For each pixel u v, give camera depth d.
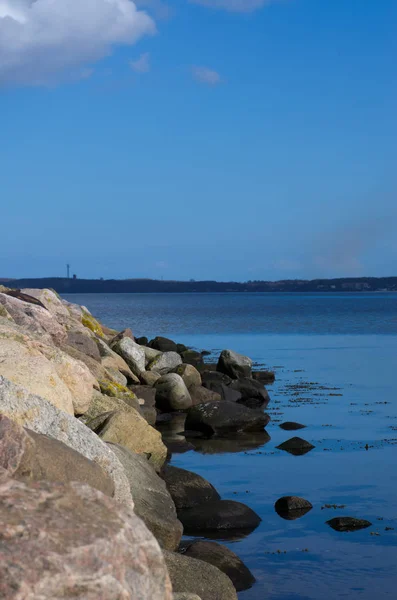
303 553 11.30
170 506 11.22
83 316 34.50
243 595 9.65
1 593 3.35
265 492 14.92
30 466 5.60
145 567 3.90
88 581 3.56
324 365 42.22
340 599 9.57
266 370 39.62
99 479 6.29
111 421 14.52
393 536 12.11
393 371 38.72
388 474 16.41
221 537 12.04
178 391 25.73
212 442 20.66
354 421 23.69
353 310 134.12
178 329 80.25
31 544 3.59
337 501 14.20
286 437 21.23
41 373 10.98
